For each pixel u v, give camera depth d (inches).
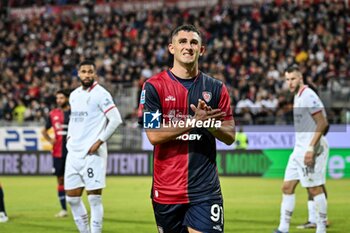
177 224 218.1
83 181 346.6
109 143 912.3
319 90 927.7
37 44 1315.2
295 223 441.1
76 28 1353.3
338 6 1203.2
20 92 1111.6
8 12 1476.4
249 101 941.2
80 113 344.8
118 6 1429.6
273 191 667.4
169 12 1337.4
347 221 448.8
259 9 1267.2
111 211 513.0
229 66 1111.6
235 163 865.5
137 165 881.5
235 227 421.4
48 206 551.8
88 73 346.3
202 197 211.5
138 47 1222.9
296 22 1185.4
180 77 216.1
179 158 212.2
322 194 365.1
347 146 855.1
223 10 1305.4
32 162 898.1
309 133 364.5
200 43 214.5
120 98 987.9
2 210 454.6
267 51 1127.6
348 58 1093.8
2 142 924.0
